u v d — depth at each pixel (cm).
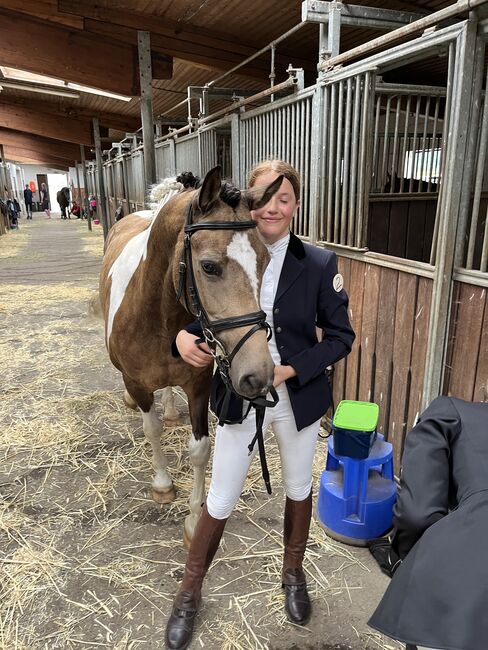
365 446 186
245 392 115
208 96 528
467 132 180
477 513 99
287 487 156
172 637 152
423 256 409
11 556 190
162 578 181
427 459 117
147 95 520
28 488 233
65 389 344
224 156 557
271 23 482
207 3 448
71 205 3006
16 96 1230
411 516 112
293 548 163
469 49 171
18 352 416
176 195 162
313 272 139
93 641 155
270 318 139
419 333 214
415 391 221
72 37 521
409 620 96
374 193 377
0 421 296
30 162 2977
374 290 244
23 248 1159
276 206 130
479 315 184
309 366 136
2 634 157
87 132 1364
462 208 187
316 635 158
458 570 94
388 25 278
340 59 249
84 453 264
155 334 176
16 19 506
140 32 500
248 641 155
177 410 315
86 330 482
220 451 144
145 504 224
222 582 179
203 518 152
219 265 118
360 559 191
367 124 237
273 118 337
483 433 116
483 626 87
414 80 608
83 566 186
